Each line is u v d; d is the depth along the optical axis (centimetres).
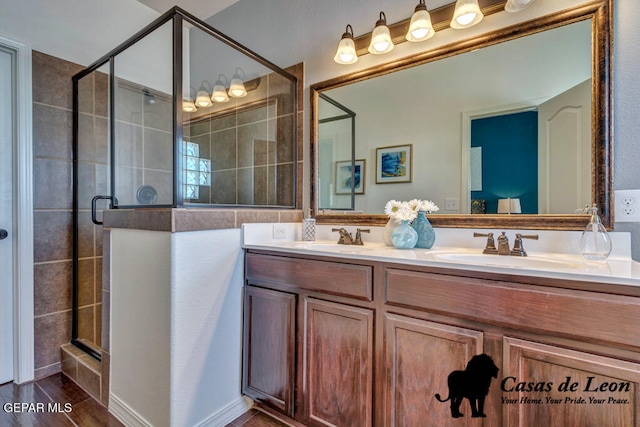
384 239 158
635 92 117
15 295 184
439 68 157
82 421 152
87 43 211
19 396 172
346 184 185
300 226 195
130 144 186
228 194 196
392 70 170
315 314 134
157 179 166
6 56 182
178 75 153
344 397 126
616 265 100
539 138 134
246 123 210
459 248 146
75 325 205
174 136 153
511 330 94
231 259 152
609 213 119
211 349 143
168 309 128
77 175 205
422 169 161
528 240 133
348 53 169
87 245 210
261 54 222
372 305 120
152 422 136
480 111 147
